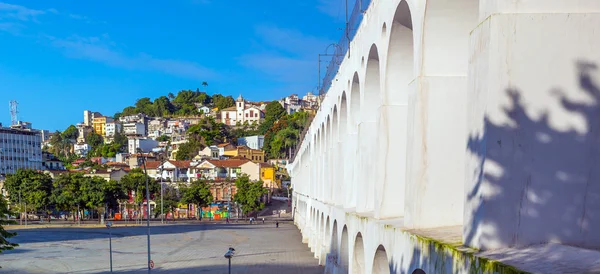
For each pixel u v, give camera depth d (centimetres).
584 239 783
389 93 1487
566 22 779
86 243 5988
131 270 4103
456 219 1119
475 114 834
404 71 1466
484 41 802
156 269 4138
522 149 782
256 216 10325
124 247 5603
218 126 19538
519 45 780
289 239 6144
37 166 13988
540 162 783
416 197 1117
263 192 9594
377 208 1527
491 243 787
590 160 780
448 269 859
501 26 780
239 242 5928
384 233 1375
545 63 779
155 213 9888
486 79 788
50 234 6981
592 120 781
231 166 12225
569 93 781
